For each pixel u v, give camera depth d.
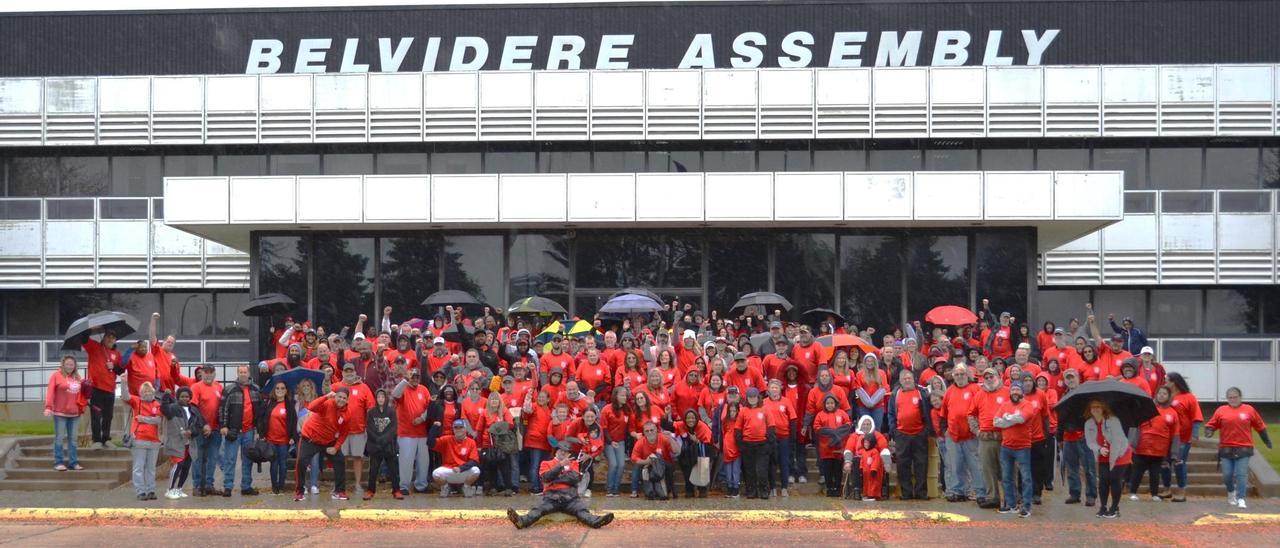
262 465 21.30
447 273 28.86
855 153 31.25
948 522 16.39
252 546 14.72
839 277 28.50
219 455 18.95
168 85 31.95
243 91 31.62
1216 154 31.84
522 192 27.70
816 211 27.34
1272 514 16.88
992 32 32.03
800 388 19.62
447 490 18.44
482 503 17.78
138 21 33.38
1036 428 17.06
